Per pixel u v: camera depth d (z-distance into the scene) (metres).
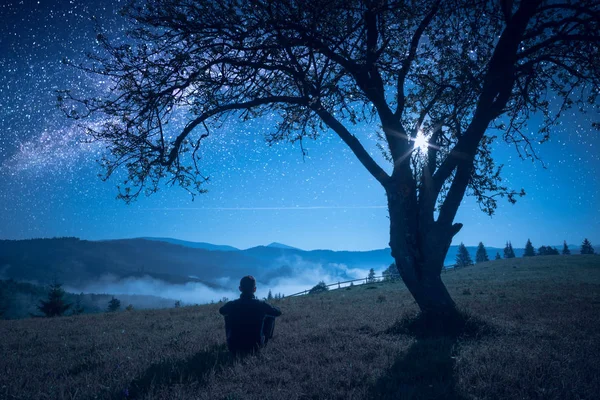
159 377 5.68
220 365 6.08
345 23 9.40
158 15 9.38
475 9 9.99
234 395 4.70
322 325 10.35
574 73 10.34
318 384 5.02
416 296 9.24
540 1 9.04
